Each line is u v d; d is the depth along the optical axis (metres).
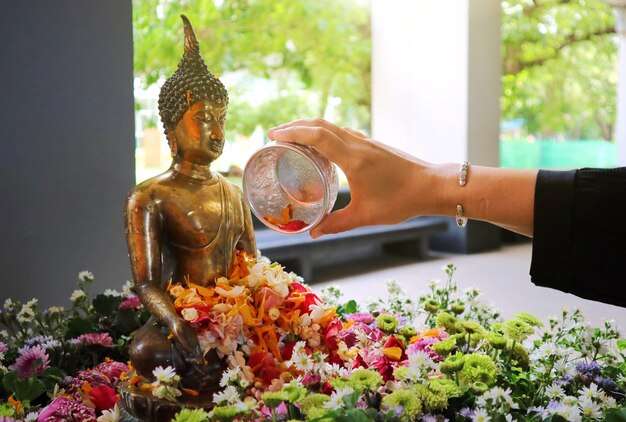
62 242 2.06
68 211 2.06
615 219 0.96
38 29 1.96
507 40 6.22
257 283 1.13
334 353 1.15
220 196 1.14
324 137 1.07
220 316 1.05
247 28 4.84
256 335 1.12
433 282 1.71
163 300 1.05
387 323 1.35
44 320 1.81
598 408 1.03
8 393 1.22
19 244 1.98
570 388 1.20
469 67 4.96
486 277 4.13
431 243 5.20
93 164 2.10
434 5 5.09
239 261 1.18
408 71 5.30
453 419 1.02
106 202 2.14
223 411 0.86
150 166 4.42
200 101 1.10
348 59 5.40
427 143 5.22
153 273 1.07
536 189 1.00
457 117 5.04
